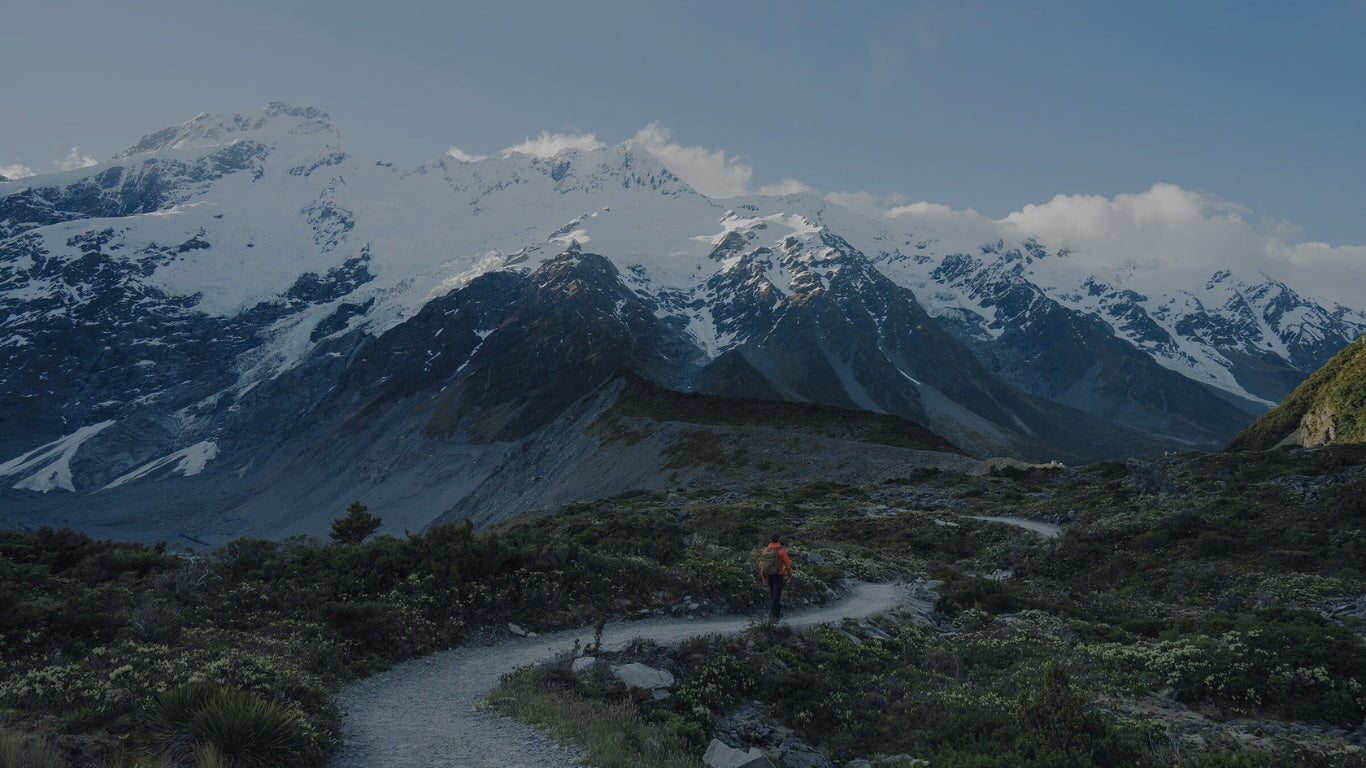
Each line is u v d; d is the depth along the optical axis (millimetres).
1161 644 18969
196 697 11336
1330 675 15633
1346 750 12578
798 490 67438
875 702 15500
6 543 20766
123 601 17141
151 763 9984
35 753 9547
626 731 12805
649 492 72125
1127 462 57031
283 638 16438
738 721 14281
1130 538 36781
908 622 22766
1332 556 30734
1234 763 11945
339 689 14945
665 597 22891
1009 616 24625
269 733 10883
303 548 23188
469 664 17234
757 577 25266
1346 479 39250
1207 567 30703
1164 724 14047
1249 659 16484
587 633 20000
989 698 15258
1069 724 12742
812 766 12828
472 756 11773
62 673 12398
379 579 20359
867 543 43906
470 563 21406
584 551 24250
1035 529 43812
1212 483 45562
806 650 17656
